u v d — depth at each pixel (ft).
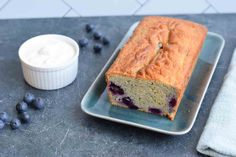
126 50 2.32
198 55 2.50
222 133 2.01
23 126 2.12
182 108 2.23
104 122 2.16
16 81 2.40
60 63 2.29
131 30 2.73
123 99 2.22
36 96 2.30
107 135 2.09
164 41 2.40
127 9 2.98
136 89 2.16
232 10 3.02
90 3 2.93
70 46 2.41
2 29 2.83
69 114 2.20
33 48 2.37
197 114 2.20
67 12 2.95
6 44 2.69
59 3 2.90
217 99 2.21
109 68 2.29
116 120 2.09
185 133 2.05
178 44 2.35
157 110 2.19
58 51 2.36
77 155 1.99
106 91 2.32
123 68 2.18
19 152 1.99
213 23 2.93
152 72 2.13
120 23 2.93
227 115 2.10
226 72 2.50
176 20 2.59
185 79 2.21
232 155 1.92
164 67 2.17
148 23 2.56
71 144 2.04
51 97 2.30
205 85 2.33
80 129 2.12
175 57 2.26
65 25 2.90
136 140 2.06
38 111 2.21
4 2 2.85
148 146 2.04
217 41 2.69
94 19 2.96
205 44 2.67
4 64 2.52
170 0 2.95
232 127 2.03
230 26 2.91
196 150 2.02
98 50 2.63
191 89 2.34
